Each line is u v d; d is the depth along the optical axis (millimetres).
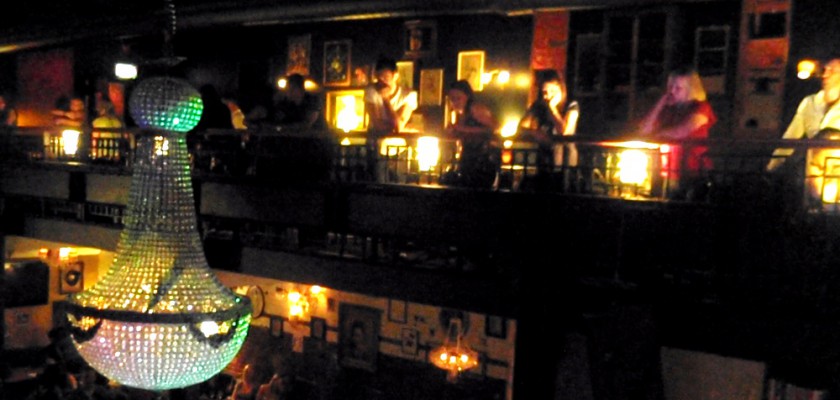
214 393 11711
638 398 5852
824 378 7848
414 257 8539
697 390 9062
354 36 11344
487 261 7867
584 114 9242
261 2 11047
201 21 11883
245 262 8945
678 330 5914
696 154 6184
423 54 10609
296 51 11953
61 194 10461
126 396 9367
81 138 10883
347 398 12062
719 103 8438
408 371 11516
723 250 5617
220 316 5434
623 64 8906
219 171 9148
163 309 5352
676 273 5953
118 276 5531
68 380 9664
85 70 14641
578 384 9133
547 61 9477
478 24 10164
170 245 5578
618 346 5840
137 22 12492
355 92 11305
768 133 8156
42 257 14367
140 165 5637
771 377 8336
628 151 6488
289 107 8766
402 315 11562
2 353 12336
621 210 6062
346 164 8078
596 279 6234
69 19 13617
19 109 15609
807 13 7918
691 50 8586
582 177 6895
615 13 8828
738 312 5617
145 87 5508
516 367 6691
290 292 12562
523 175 6785
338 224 7883
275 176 8461
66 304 5523
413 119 10484
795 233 5363
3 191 11391
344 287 8047
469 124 7461
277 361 11828
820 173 6078
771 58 8109
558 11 9336
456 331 11023
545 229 6508
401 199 7430
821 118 6770
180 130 5652
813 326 5305
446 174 7367
